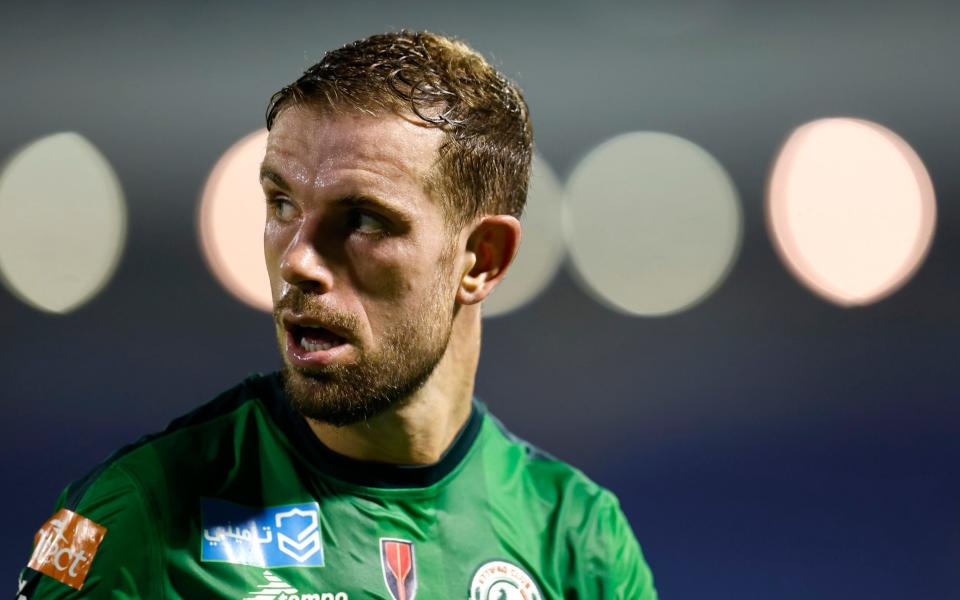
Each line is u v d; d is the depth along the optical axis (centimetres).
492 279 685
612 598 753
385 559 686
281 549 666
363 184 598
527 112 717
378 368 621
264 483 686
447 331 654
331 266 605
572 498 782
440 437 711
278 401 717
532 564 736
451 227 638
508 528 739
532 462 800
